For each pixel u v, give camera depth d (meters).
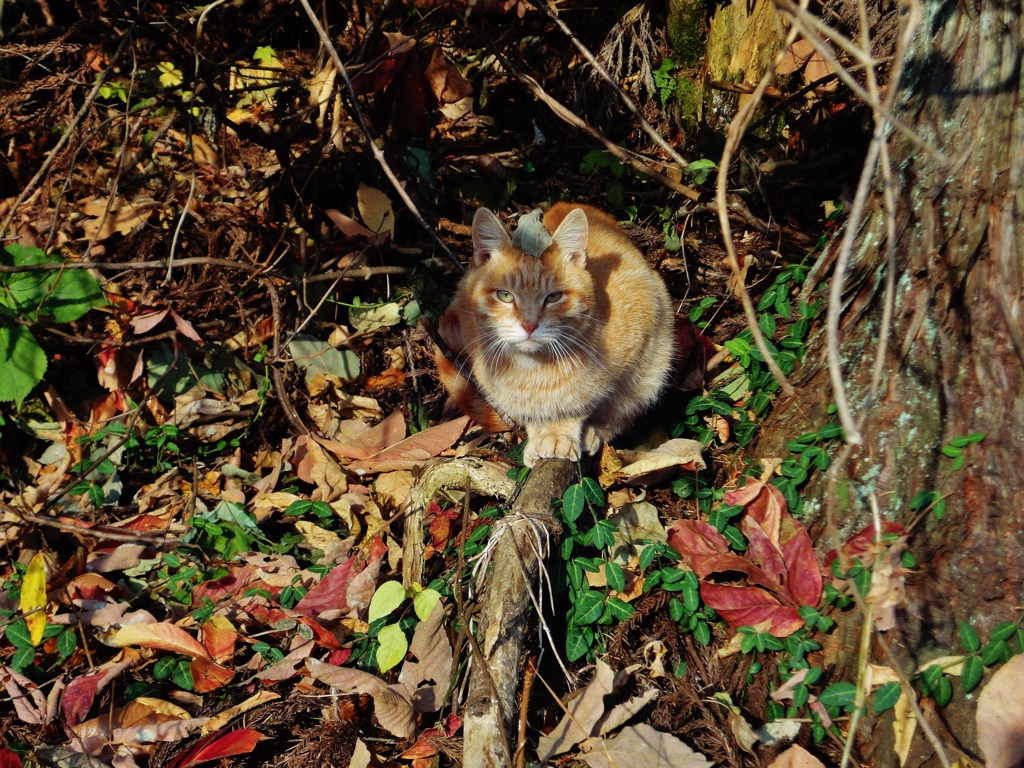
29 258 1.48
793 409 1.38
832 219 1.54
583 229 1.45
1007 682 1.24
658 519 1.39
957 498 1.28
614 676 1.30
